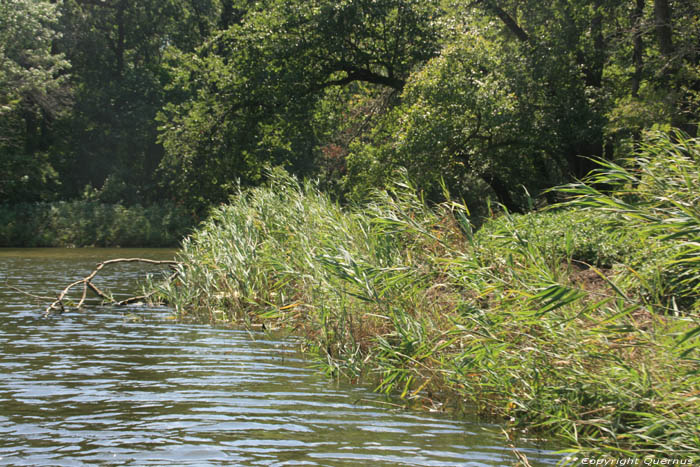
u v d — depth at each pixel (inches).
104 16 2127.2
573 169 1015.0
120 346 409.7
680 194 265.4
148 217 1733.5
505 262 320.2
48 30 1732.3
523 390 268.2
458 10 1112.2
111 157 2073.1
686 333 206.4
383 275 358.9
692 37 883.4
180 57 1242.0
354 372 334.3
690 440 206.7
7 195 1770.4
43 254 1298.0
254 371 347.9
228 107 1142.3
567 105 924.0
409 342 325.1
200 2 2046.0
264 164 1126.4
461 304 319.3
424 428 255.9
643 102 852.6
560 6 975.0
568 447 235.8
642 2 1042.1
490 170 962.1
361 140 1280.8
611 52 1025.5
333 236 465.7
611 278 303.1
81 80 2085.4
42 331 458.3
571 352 261.4
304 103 1083.9
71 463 213.2
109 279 824.3
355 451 228.1
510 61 949.8
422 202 429.4
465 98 853.2
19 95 1660.9
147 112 1980.8
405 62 1075.3
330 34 1044.5
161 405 281.1
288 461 217.5
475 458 222.7
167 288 610.9
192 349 403.9
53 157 2010.3
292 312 459.2
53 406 277.6
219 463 214.7
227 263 573.9
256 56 1083.9
